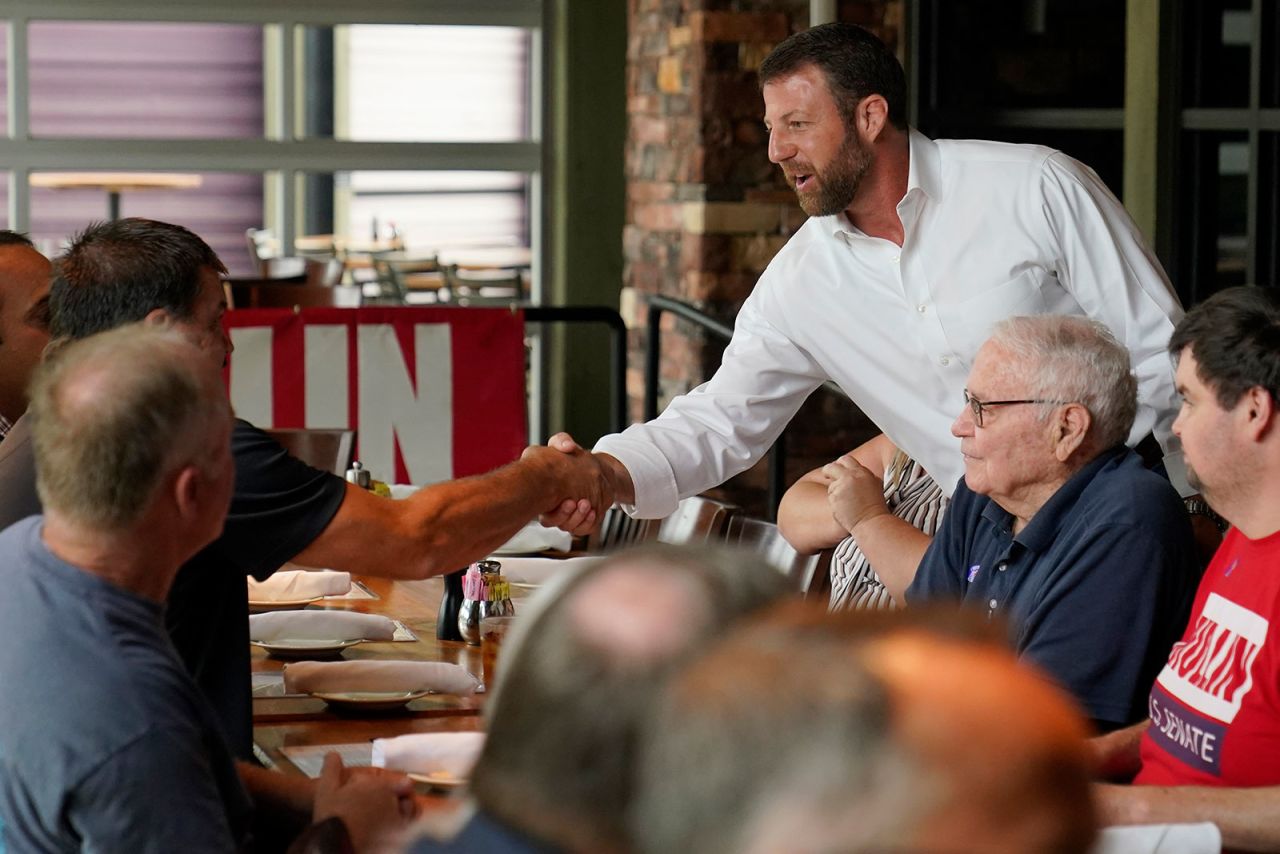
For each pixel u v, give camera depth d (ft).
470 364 17.94
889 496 11.05
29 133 23.59
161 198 24.17
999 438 8.27
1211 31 15.33
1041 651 7.95
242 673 7.72
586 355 24.72
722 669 2.29
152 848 5.43
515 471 9.05
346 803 6.72
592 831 2.60
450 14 24.45
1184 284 15.70
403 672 8.70
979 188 10.30
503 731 2.73
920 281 10.47
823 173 10.30
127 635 5.63
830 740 2.14
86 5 23.52
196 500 5.81
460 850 2.73
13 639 5.59
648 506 10.63
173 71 23.89
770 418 11.24
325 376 17.58
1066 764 2.14
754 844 2.14
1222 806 6.55
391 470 17.84
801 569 11.01
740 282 19.40
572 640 2.68
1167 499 8.02
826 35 10.21
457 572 10.00
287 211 24.50
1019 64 17.63
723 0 19.04
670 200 20.20
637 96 21.25
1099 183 10.43
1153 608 7.84
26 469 7.54
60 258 7.98
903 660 2.23
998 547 8.63
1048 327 8.32
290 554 7.84
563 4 24.14
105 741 5.42
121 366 5.71
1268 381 6.91
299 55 24.22
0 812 5.60
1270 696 6.91
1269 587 6.97
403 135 24.70
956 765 2.10
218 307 8.07
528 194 25.14
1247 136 14.80
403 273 24.90
